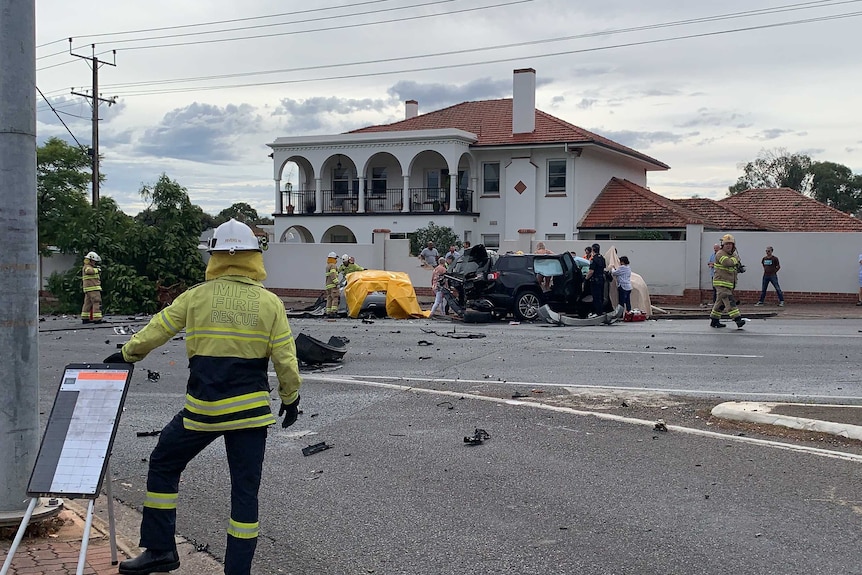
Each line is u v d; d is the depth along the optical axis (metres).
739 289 24.31
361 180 38.22
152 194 29.14
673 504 5.84
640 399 9.41
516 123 37.34
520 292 19.64
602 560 4.91
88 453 4.19
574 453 7.21
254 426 4.38
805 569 4.69
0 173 5.00
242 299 4.41
